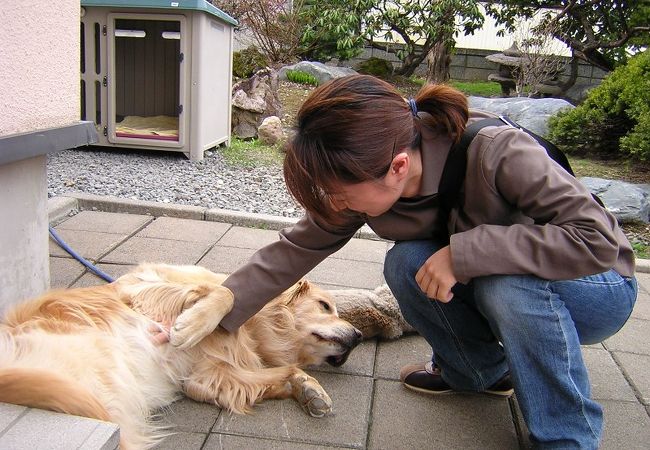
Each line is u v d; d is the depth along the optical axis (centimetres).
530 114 758
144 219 409
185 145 561
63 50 244
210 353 211
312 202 155
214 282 243
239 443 186
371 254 378
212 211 422
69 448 139
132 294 217
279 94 830
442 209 180
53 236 341
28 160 240
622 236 180
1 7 206
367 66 1107
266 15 945
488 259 165
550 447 175
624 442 198
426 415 208
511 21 1099
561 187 161
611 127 679
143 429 188
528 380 174
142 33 548
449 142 170
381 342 262
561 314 170
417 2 1066
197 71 544
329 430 195
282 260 205
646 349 270
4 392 151
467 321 202
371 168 147
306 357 242
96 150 585
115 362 188
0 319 229
